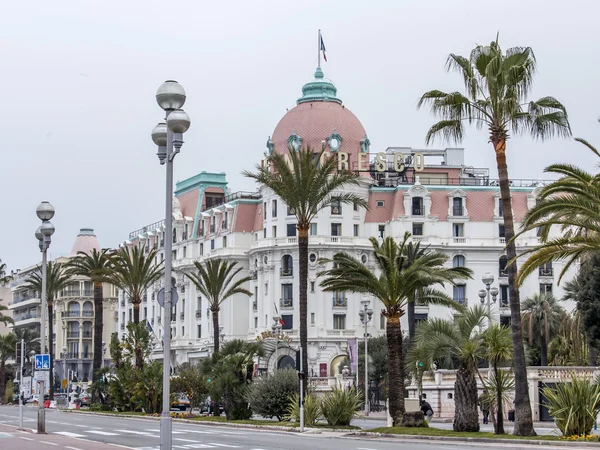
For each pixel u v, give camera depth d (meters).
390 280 52.78
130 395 83.81
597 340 73.25
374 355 109.12
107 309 184.62
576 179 42.81
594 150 40.28
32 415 82.56
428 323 49.84
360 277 53.38
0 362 164.38
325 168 62.28
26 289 191.00
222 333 134.88
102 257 99.00
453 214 126.00
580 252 39.94
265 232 129.62
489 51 45.75
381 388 107.50
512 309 44.69
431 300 54.12
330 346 122.88
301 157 62.09
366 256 126.38
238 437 46.44
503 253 125.25
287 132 129.25
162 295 27.86
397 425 52.28
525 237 123.75
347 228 125.88
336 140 127.62
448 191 126.94
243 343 73.06
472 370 47.94
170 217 27.52
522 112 45.97
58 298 185.12
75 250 196.50
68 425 60.41
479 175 139.00
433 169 135.00
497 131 45.78
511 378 48.66
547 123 46.00
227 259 134.38
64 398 112.88
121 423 63.66
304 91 132.88
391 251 53.50
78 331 182.38
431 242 123.94
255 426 57.34
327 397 58.19
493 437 42.41
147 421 67.75
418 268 52.09
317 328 123.00
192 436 47.22
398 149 141.12
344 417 56.50
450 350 49.34
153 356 152.62
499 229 126.12
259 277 128.75
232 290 90.44
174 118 26.95
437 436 44.78
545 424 62.03
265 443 41.19
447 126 47.41
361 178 125.19
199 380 75.31
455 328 49.72
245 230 134.88
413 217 125.00
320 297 123.88
